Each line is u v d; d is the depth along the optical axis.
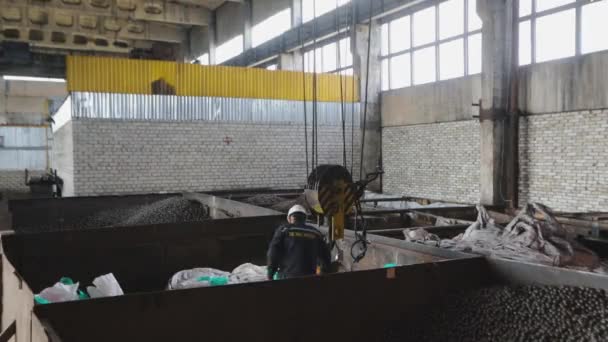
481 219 5.96
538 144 10.55
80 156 12.72
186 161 13.78
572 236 5.63
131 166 13.22
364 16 13.88
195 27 25.44
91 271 5.99
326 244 4.89
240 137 14.34
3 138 23.52
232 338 3.19
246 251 6.84
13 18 19.75
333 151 15.32
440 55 13.05
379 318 3.63
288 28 18.00
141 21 24.09
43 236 5.75
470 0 12.02
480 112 11.30
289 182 14.99
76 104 12.59
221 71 14.02
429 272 3.82
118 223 8.96
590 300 3.24
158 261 6.36
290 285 3.32
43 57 19.94
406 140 14.42
